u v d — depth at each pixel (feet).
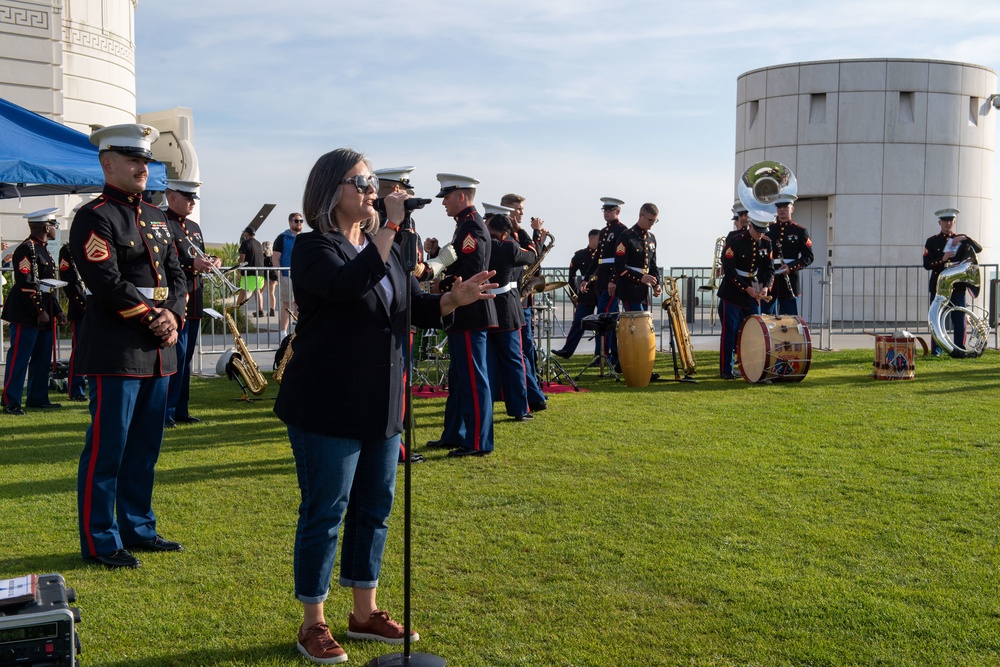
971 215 66.23
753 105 68.90
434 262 21.35
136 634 12.81
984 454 22.76
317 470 11.93
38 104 62.44
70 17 68.69
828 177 65.10
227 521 17.93
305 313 12.07
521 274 28.63
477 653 12.18
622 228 41.78
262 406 31.86
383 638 12.67
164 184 32.89
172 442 25.36
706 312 57.62
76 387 33.06
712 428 26.61
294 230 50.31
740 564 15.26
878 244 64.54
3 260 44.68
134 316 15.62
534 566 15.29
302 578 12.16
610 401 32.01
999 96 60.18
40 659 9.64
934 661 11.77
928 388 34.17
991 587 14.15
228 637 12.76
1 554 16.10
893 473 20.98
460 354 23.43
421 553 15.93
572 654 12.10
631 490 19.80
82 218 15.57
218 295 48.60
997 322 49.08
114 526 15.84
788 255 42.52
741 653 12.08
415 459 23.02
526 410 28.07
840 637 12.49
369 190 11.87
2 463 22.84
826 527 17.13
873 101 64.23
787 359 35.73
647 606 13.62
